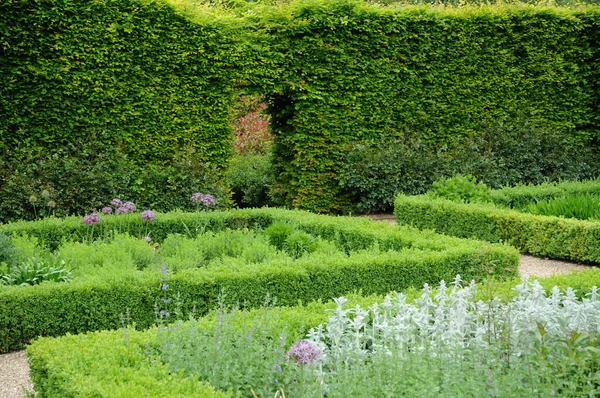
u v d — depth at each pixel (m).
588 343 4.11
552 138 15.01
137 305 5.92
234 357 3.86
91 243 8.34
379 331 4.36
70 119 10.95
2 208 10.05
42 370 3.93
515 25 15.18
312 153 13.16
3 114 10.45
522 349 4.07
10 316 5.64
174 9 11.64
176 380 3.42
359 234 8.34
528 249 9.68
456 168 13.51
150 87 11.61
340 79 13.34
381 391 3.50
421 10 14.13
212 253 8.19
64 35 10.77
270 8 12.79
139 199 11.17
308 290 6.35
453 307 4.46
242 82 12.47
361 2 13.48
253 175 15.59
